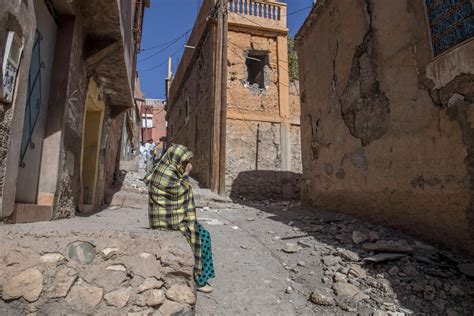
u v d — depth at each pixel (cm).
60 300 221
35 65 350
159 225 284
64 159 433
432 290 307
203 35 1394
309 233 530
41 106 379
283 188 1217
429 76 418
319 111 748
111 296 228
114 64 606
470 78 359
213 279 357
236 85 1251
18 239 225
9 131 248
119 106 881
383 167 510
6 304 213
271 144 1247
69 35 423
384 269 360
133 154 2173
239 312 294
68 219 439
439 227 402
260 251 460
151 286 236
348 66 625
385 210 504
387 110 502
